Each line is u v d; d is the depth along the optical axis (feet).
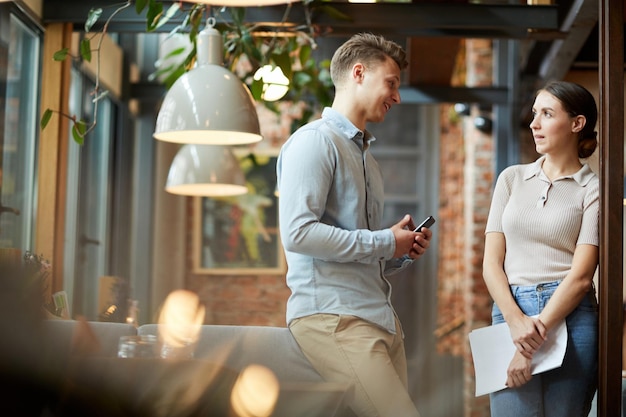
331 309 10.79
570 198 11.71
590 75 23.21
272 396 10.60
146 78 30.32
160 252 31.17
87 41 15.97
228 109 13.98
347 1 18.69
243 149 35.22
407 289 37.22
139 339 10.85
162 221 31.45
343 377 10.67
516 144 25.53
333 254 10.57
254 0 12.78
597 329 11.63
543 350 11.32
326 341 10.75
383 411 10.46
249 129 14.10
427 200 38.42
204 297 34.91
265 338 11.57
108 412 7.96
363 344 10.67
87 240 25.38
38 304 6.34
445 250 37.52
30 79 19.71
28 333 6.30
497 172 25.95
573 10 17.63
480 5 18.54
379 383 10.50
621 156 12.07
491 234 12.02
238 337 11.66
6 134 18.54
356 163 11.15
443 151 38.55
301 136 10.99
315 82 23.44
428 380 36.11
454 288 37.01
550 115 11.84
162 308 25.70
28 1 17.62
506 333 11.59
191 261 35.01
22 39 19.25
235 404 10.43
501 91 26.07
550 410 11.44
